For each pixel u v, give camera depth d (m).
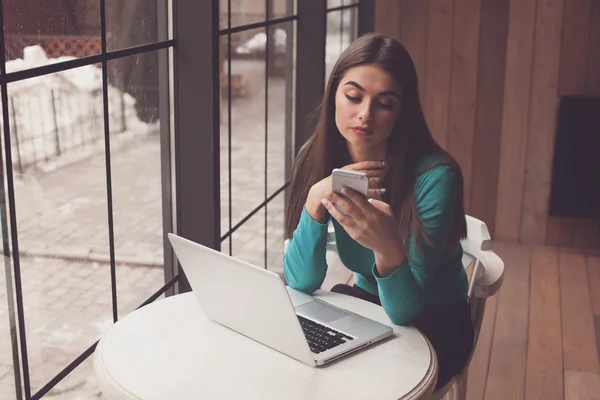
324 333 1.47
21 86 1.50
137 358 1.37
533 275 3.85
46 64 1.58
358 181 1.43
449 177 1.63
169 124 2.17
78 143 1.71
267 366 1.35
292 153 3.34
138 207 2.03
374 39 1.61
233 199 2.61
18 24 1.48
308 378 1.31
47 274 1.63
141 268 2.08
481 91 4.24
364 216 1.46
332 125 1.73
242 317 1.44
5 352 1.51
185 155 2.21
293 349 1.37
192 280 1.52
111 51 1.83
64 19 1.63
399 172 1.65
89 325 1.83
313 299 1.68
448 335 1.69
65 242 1.70
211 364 1.36
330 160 1.76
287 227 1.88
